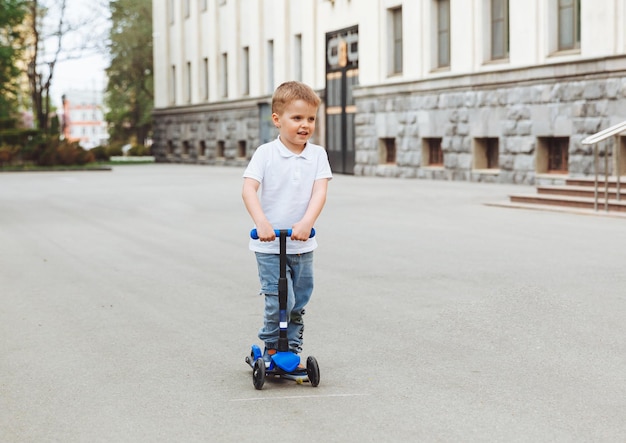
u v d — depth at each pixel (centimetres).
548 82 2266
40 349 660
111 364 612
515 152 2412
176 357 629
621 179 1691
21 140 4472
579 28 2236
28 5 5306
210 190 2506
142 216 1736
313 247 544
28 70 5566
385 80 3109
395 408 496
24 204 2083
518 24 2392
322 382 555
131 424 478
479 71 2547
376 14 3139
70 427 475
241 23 4475
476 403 502
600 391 523
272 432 458
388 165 3095
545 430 452
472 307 785
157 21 5641
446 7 2800
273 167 539
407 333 690
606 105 2080
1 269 1068
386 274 979
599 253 1095
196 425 473
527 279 922
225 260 1120
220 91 4772
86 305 834
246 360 577
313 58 3675
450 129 2705
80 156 4516
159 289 916
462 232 1353
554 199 1673
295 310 566
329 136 3569
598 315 741
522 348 634
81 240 1354
